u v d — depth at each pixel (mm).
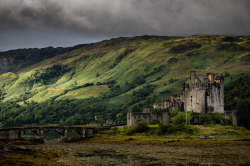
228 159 80938
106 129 165125
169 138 127000
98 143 129125
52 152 90562
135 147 109875
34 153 83312
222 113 169375
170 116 169625
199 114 159625
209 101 165000
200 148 100875
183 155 88688
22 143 125562
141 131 147750
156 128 146750
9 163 65875
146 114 166875
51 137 187000
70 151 101250
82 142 137250
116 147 111688
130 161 80250
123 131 155250
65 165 72250
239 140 113500
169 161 79688
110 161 80250
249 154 87312
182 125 140375
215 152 91750
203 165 73938
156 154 91938
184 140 118500
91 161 80125
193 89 166375
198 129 136625
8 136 131000
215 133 129750
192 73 167500
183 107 175000
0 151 80750
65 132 155125
